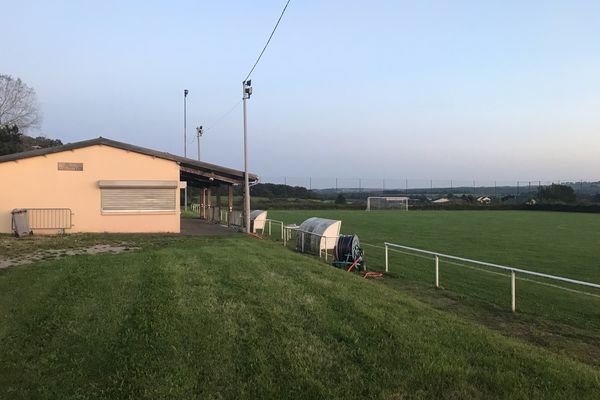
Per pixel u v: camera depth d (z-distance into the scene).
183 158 24.28
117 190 23.05
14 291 8.82
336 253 15.11
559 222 42.69
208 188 39.03
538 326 8.77
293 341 5.96
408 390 4.65
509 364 5.38
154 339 6.00
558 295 11.95
